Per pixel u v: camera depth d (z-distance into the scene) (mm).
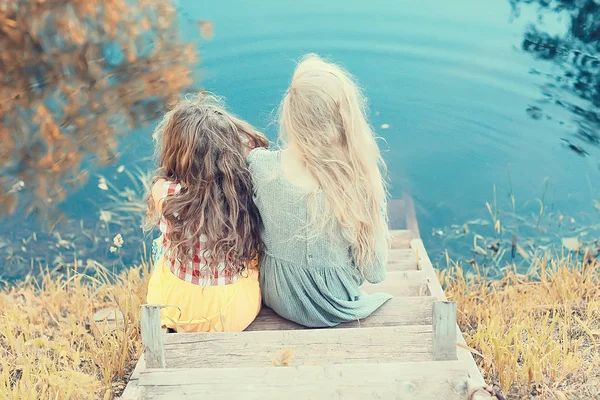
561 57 6422
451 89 5938
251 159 2797
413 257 3934
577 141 5273
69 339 3422
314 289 2816
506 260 4273
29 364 2984
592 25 6918
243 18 7055
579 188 4793
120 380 3104
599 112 5598
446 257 4215
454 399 2160
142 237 4516
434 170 5027
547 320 3340
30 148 4691
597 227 4414
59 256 4344
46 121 4633
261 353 2527
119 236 3693
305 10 7273
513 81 6055
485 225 4535
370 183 2711
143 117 5164
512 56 6414
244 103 5625
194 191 2701
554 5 7328
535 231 4449
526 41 6656
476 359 3125
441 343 2381
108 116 5008
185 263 2779
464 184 4871
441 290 3490
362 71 6188
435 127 5488
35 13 4742
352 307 2875
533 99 5801
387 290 3465
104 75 5129
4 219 4605
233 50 6457
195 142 2699
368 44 6629
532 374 2920
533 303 3697
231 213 2729
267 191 2732
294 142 2684
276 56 6379
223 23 6918
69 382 2873
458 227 4535
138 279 3965
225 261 2756
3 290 4047
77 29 4883
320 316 2867
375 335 2600
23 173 4656
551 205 4652
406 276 3547
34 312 3621
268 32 6777
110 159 4957
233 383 2225
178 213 2701
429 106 5707
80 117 4918
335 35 6770
